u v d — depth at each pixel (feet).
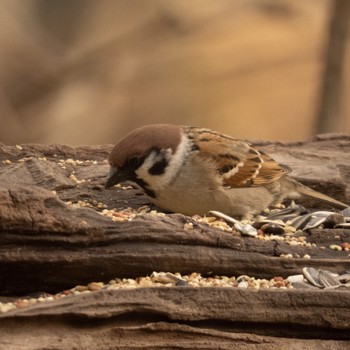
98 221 30.45
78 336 27.50
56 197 30.19
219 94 93.76
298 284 31.22
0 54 94.48
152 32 94.73
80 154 41.70
